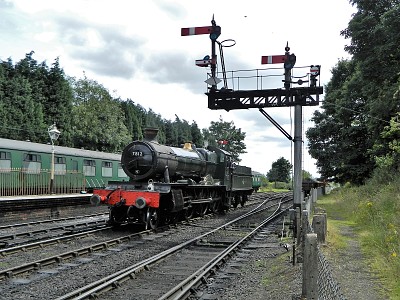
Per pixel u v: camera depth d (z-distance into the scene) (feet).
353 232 46.06
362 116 96.73
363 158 100.32
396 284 24.36
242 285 27.04
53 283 26.40
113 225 52.21
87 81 168.55
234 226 57.26
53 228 49.98
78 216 64.75
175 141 246.06
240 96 47.70
